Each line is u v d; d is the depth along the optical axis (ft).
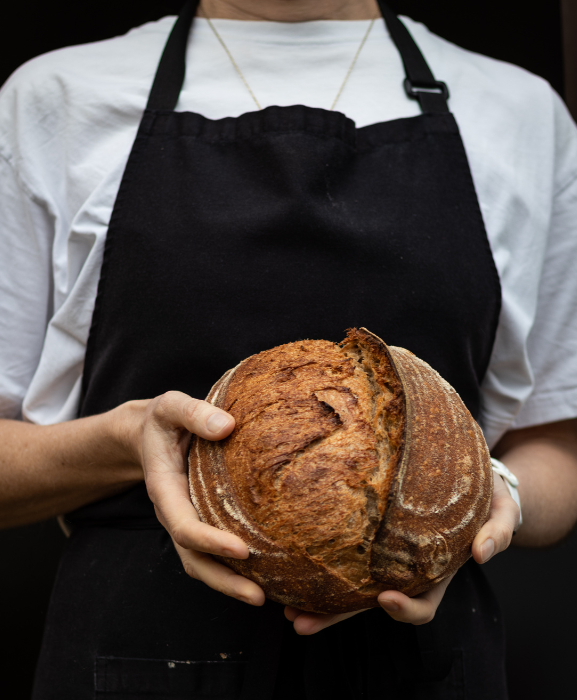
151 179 3.66
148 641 3.21
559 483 4.11
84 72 3.98
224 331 3.46
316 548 2.38
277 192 3.62
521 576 8.01
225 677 3.14
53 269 3.88
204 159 3.71
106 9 7.75
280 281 3.49
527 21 7.66
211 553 2.41
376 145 3.87
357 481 2.43
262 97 4.01
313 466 2.46
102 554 3.45
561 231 4.34
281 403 2.63
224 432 2.57
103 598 3.32
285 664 3.11
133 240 3.54
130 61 4.08
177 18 4.34
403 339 3.56
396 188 3.76
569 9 6.47
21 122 3.85
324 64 4.16
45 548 7.67
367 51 4.24
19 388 3.93
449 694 3.35
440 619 3.44
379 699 3.14
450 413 2.63
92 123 3.85
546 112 4.30
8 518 3.69
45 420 3.93
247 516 2.46
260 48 4.14
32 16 7.69
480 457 2.60
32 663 7.76
